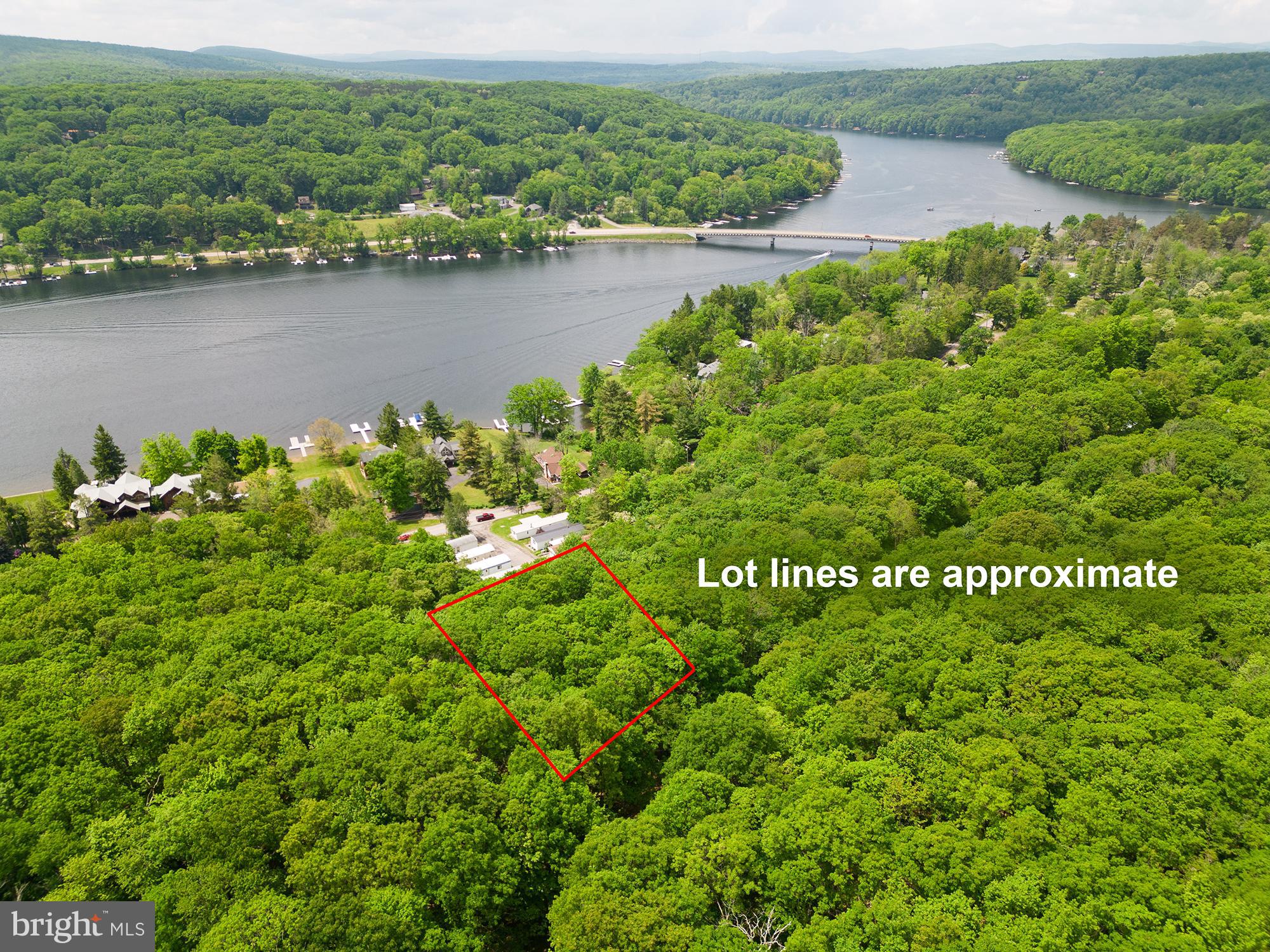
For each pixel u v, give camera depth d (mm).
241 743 74000
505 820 66125
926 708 78188
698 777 69000
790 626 94938
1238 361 183625
